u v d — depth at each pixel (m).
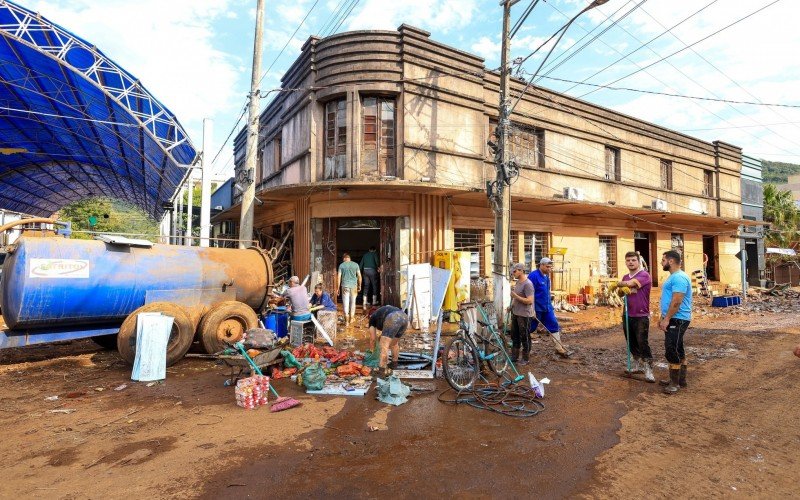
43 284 6.53
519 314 7.31
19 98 14.02
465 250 13.77
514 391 5.69
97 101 13.11
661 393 5.74
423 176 12.25
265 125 16.88
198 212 29.48
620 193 17.81
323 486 3.40
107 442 4.17
